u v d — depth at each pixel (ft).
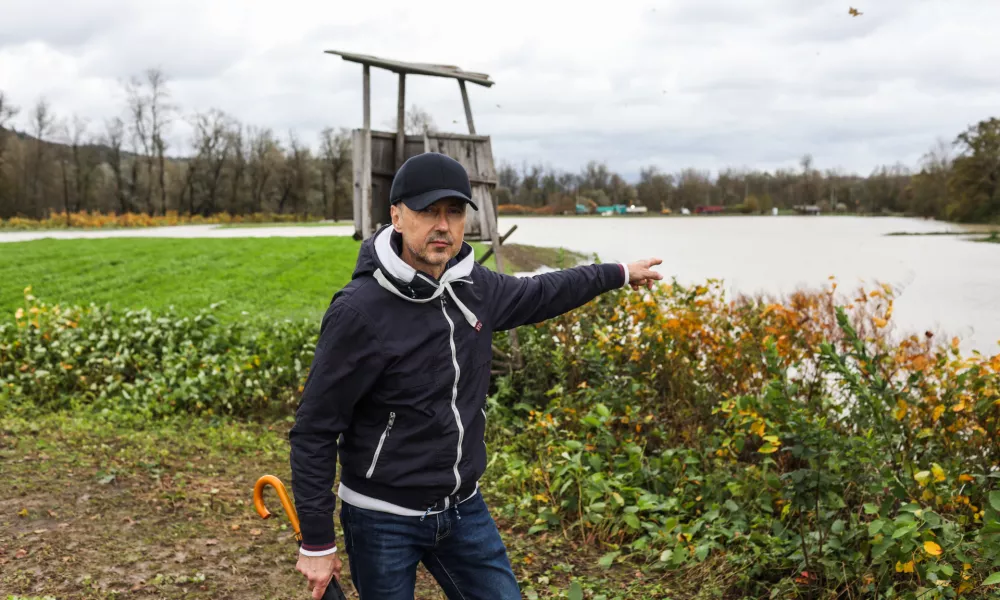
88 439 20.03
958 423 15.01
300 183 291.58
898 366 16.78
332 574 7.45
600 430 16.75
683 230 184.85
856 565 11.96
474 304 7.77
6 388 24.70
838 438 13.09
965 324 44.68
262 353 25.88
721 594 12.41
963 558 10.71
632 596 12.51
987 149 233.35
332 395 7.18
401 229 7.41
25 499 15.28
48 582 11.96
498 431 21.36
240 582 12.51
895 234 168.66
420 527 7.60
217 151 276.21
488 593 7.95
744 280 70.79
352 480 7.62
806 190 410.93
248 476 18.24
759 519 13.69
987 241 139.85
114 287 51.96
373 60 25.21
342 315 7.12
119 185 261.03
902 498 12.17
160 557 13.16
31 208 245.86
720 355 19.57
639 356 20.61
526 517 15.76
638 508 14.47
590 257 82.53
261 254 72.28
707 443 16.84
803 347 18.99
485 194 26.73
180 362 25.12
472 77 26.71
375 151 26.23
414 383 7.30
